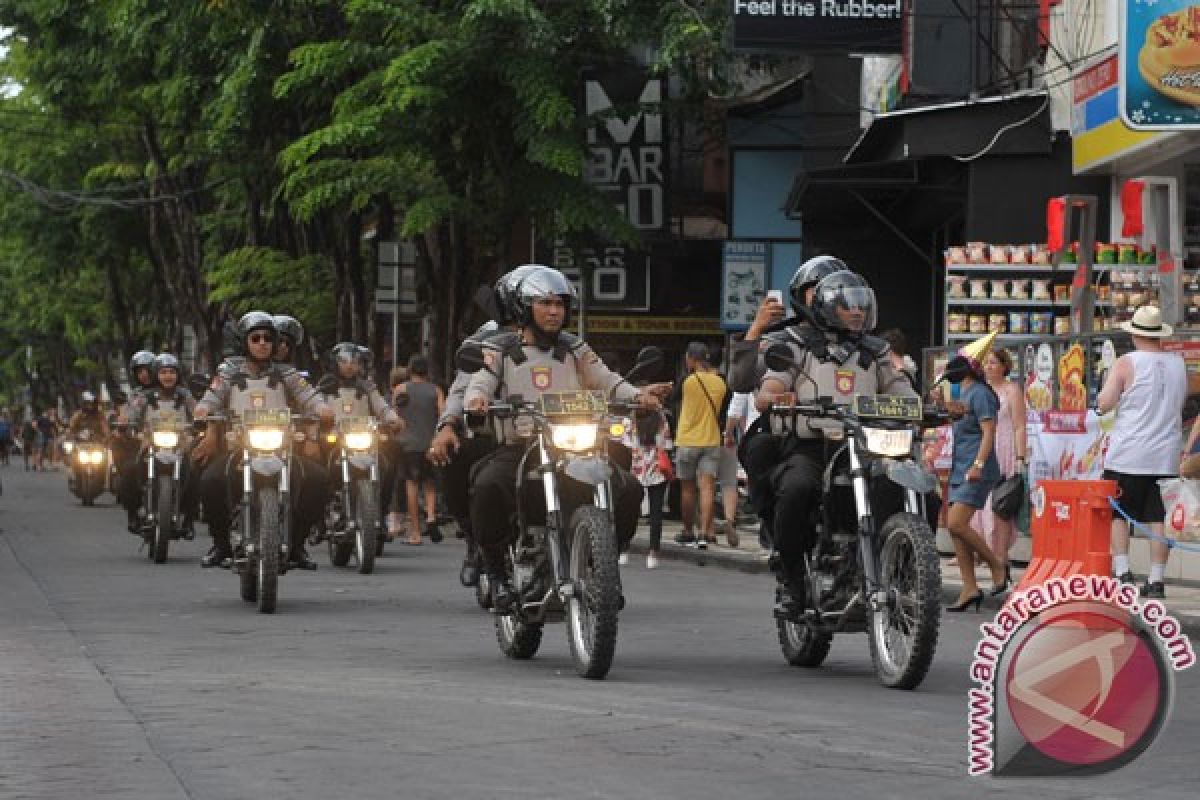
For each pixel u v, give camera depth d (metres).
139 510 55.88
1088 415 44.25
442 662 29.16
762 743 21.17
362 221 95.12
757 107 86.12
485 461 29.17
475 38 72.44
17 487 130.00
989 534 42.50
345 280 89.88
